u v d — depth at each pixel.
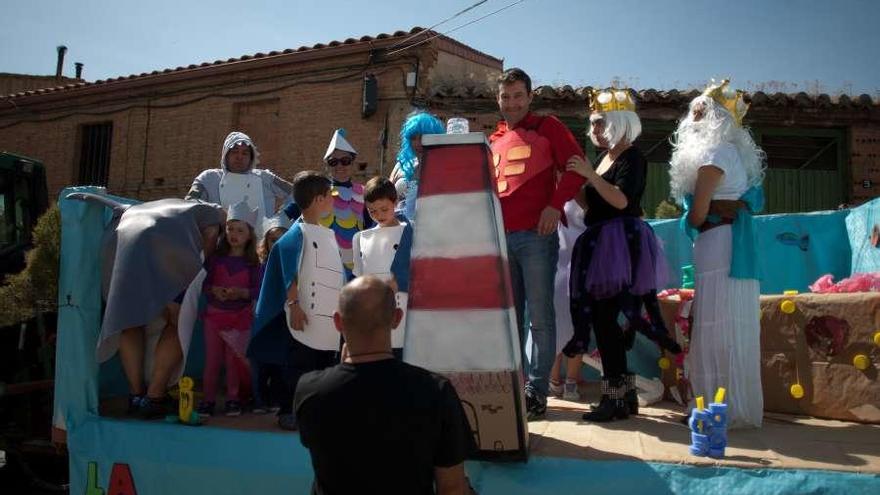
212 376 4.20
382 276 3.87
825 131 12.41
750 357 3.57
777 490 2.72
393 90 12.36
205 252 4.32
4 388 4.76
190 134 14.22
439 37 12.72
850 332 3.86
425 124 4.70
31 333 5.36
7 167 7.03
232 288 4.27
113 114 15.12
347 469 2.13
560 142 3.88
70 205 3.99
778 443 3.21
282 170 13.20
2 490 5.80
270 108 13.70
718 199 3.66
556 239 4.01
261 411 4.20
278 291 3.78
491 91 11.86
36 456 5.74
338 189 5.04
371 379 2.19
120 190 14.79
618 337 3.76
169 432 3.62
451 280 2.86
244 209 4.38
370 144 12.46
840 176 12.38
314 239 3.87
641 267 3.73
